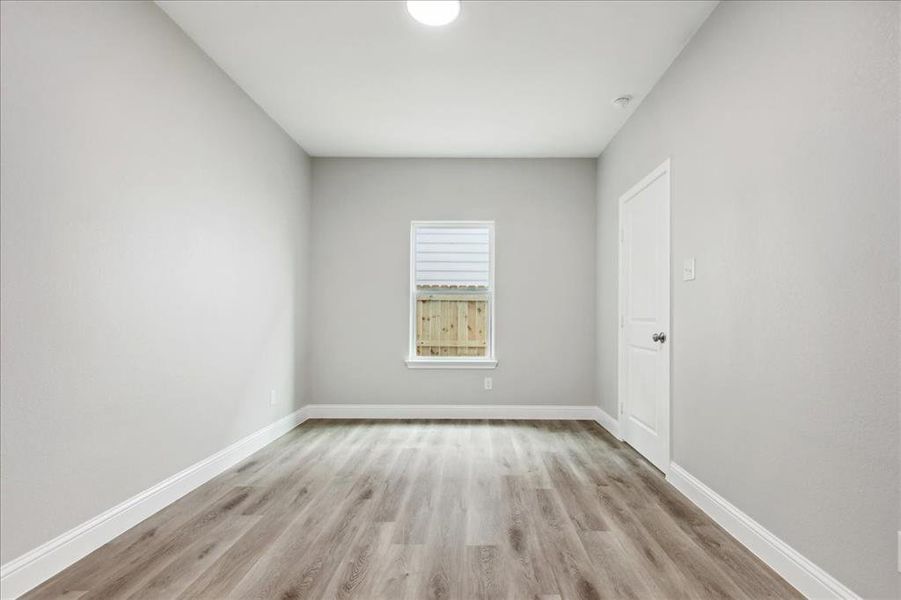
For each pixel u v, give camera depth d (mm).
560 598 1777
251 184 3641
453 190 5008
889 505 1483
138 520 2404
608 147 4555
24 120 1799
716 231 2490
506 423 4746
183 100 2779
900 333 1440
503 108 3793
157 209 2559
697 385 2689
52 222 1919
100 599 1757
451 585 1856
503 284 4988
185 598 1767
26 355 1814
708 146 2586
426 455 3637
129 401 2355
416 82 3379
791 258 1912
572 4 2523
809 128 1816
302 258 4738
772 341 2027
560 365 4969
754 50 2170
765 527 2068
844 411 1646
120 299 2289
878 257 1513
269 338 3979
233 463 3373
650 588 1846
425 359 4977
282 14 2621
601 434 4316
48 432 1909
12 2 1751
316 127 4184
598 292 4863
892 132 1465
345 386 4984
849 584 1626
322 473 3209
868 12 1551
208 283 3057
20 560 1788
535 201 4996
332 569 1973
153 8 2514
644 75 3256
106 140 2197
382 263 5004
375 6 2553
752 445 2164
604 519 2471
